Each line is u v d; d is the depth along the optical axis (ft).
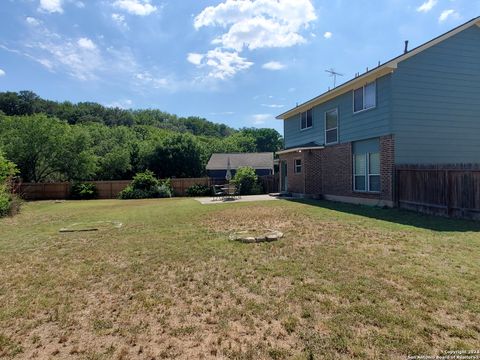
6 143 92.48
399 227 25.14
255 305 11.78
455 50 39.58
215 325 10.51
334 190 50.49
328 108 52.26
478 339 9.05
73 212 47.29
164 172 127.54
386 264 15.80
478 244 19.52
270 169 125.29
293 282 13.89
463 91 39.96
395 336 9.29
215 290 13.48
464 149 40.09
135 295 13.37
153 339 9.84
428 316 10.38
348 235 22.68
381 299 11.80
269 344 9.23
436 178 31.73
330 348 8.88
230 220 31.91
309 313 10.93
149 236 25.50
